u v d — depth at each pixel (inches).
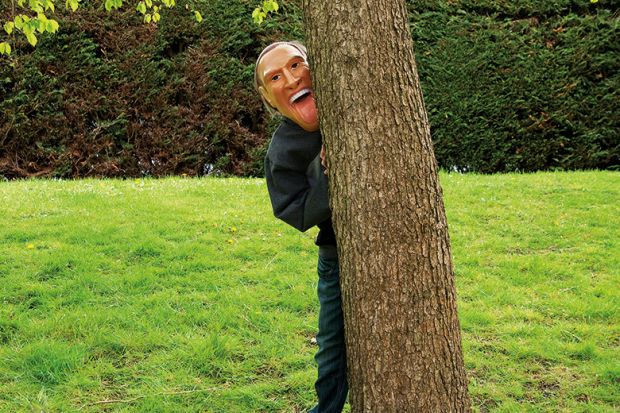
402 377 80.7
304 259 219.6
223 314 171.8
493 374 145.7
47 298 178.9
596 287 195.0
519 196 294.2
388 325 80.6
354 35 79.7
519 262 217.6
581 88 391.9
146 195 287.4
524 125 397.1
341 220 83.2
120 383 139.1
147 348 153.7
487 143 397.1
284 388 138.6
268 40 409.7
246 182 327.9
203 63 405.7
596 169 382.3
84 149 397.4
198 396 134.0
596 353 153.6
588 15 397.4
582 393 137.6
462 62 397.7
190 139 405.4
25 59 388.2
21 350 149.6
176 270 203.0
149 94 399.5
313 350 156.8
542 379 144.1
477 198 291.4
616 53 390.3
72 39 393.7
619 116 388.8
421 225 81.0
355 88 80.0
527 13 405.4
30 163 394.3
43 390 133.3
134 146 403.5
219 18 406.9
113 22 399.5
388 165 80.1
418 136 81.7
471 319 173.2
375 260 80.5
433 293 81.5
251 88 409.1
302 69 90.6
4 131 388.2
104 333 159.3
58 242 220.4
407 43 82.4
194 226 244.8
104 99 396.5
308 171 92.0
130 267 203.6
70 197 277.9
